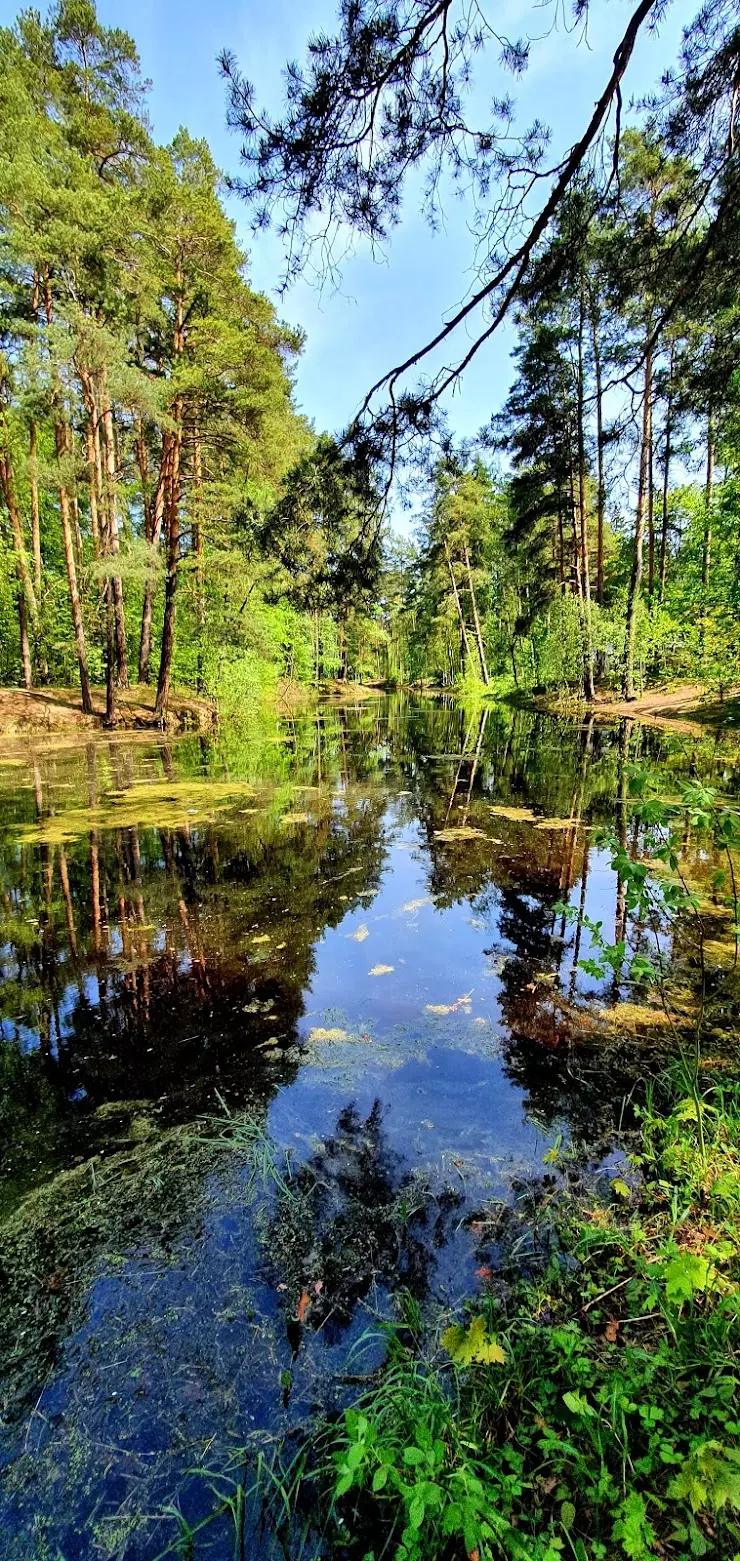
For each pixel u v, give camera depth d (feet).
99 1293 5.94
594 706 53.06
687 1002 10.84
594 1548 3.62
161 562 43.29
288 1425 4.78
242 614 50.55
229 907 16.01
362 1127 8.14
